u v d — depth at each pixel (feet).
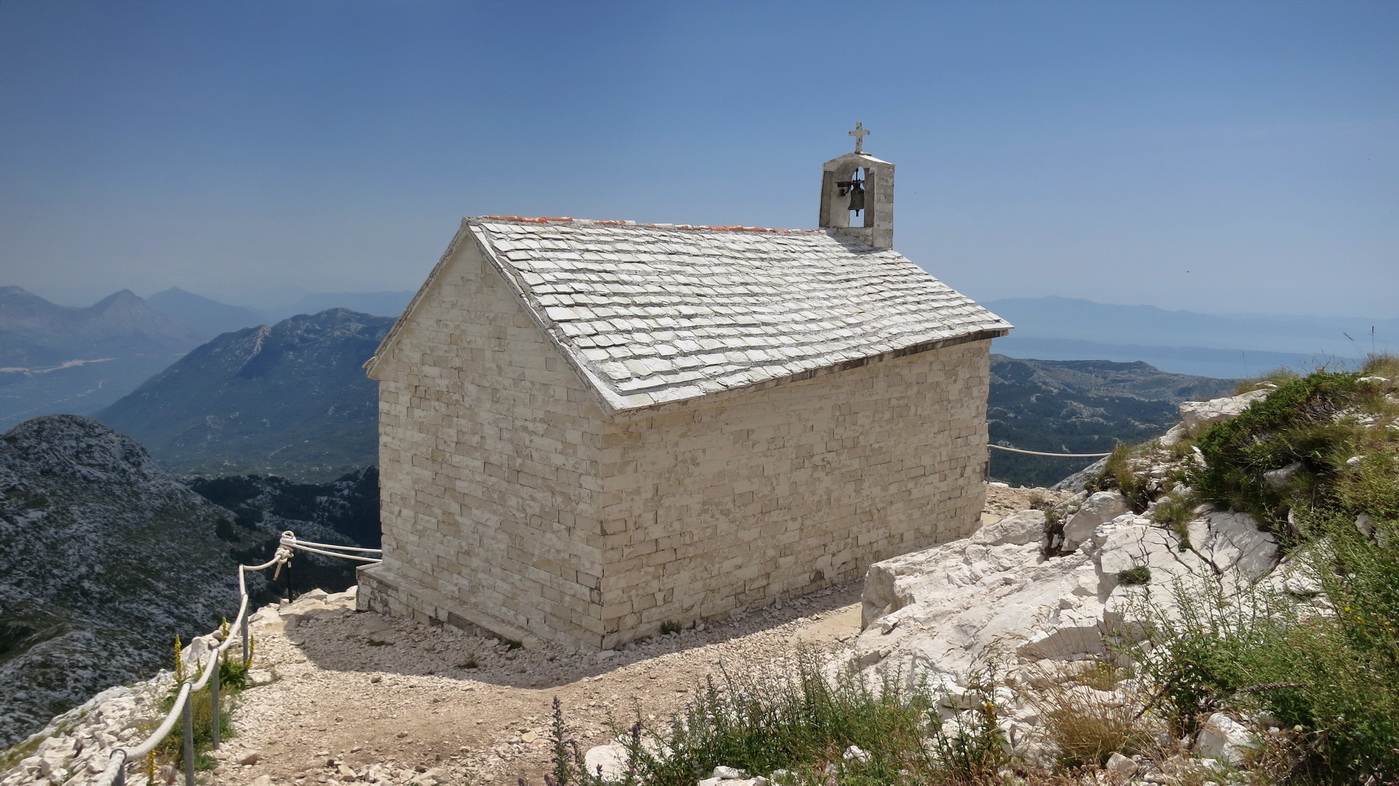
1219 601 19.84
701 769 22.56
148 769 25.98
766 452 45.24
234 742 31.24
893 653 29.43
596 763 25.40
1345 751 14.67
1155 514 28.96
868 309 53.62
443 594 47.85
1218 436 29.58
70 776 28.14
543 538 41.32
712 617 43.29
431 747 30.19
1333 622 17.02
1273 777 14.94
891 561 37.93
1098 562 28.76
